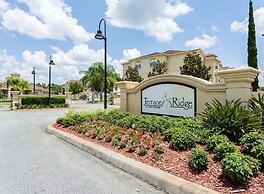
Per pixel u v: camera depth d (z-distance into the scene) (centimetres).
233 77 694
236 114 576
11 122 1407
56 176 473
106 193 395
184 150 530
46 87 9275
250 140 482
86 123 962
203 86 806
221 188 362
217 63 3638
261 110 617
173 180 400
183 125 671
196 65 2508
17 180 454
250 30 2012
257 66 1975
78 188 416
